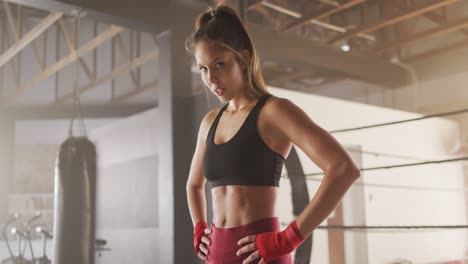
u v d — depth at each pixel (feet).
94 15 12.11
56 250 13.34
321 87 22.35
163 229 12.73
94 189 13.96
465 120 17.47
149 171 19.49
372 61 17.81
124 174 20.77
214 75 3.77
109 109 24.04
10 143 22.86
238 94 3.96
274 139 3.79
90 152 14.03
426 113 18.24
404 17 15.60
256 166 3.70
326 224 13.65
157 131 19.20
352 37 17.42
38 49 24.50
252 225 3.65
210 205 11.30
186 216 12.69
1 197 22.11
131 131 20.68
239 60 3.87
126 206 20.36
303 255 10.82
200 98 12.78
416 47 18.66
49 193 24.50
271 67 22.38
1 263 16.07
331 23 17.99
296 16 16.71
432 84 18.28
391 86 18.53
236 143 3.74
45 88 24.86
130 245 17.92
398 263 14.62
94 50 22.45
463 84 17.46
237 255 3.64
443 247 16.51
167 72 13.12
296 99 13.32
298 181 9.72
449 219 16.80
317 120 13.71
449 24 16.03
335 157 3.45
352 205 14.39
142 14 12.59
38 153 25.44
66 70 24.99
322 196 3.40
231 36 3.78
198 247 4.17
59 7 11.62
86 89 22.59
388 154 15.46
